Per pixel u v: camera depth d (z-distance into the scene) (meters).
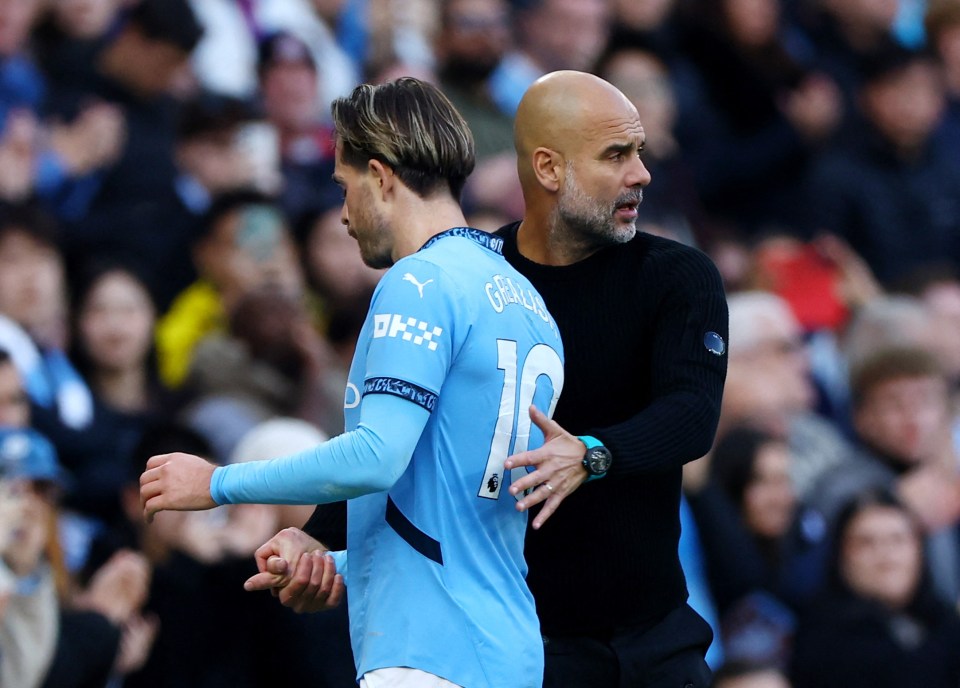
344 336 25.31
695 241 30.47
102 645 17.41
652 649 13.00
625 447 11.64
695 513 22.19
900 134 34.31
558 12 34.19
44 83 27.22
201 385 22.08
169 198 26.70
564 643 13.02
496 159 27.72
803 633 22.03
